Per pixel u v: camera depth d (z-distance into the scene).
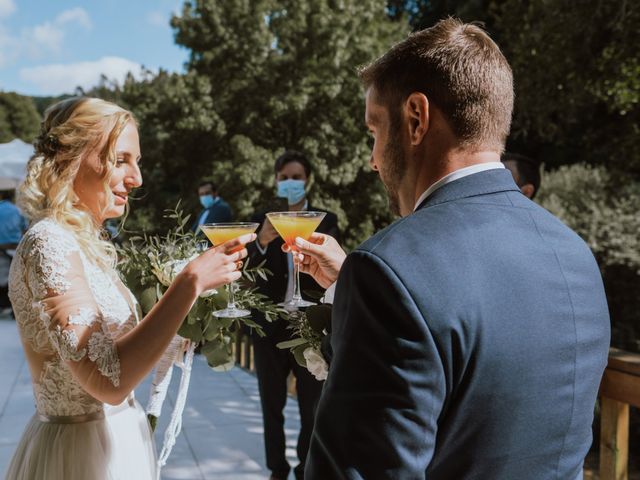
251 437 3.85
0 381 4.96
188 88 14.72
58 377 1.47
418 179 0.98
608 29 5.89
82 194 1.54
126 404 1.65
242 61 15.20
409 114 0.96
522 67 6.77
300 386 3.08
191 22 15.24
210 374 5.28
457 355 0.77
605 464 2.04
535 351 0.82
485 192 0.93
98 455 1.50
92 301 1.36
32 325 1.43
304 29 14.57
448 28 0.98
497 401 0.79
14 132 34.72
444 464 0.82
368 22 15.58
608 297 6.01
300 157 3.49
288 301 1.85
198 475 3.29
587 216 7.13
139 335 1.31
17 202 1.50
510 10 7.03
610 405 2.02
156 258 1.70
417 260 0.79
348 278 0.82
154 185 14.92
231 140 14.14
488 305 0.80
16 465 1.56
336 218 3.44
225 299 1.73
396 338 0.75
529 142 13.09
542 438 0.83
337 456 0.76
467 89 0.92
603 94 6.48
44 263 1.34
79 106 1.53
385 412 0.74
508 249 0.86
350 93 14.75
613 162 7.62
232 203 13.50
